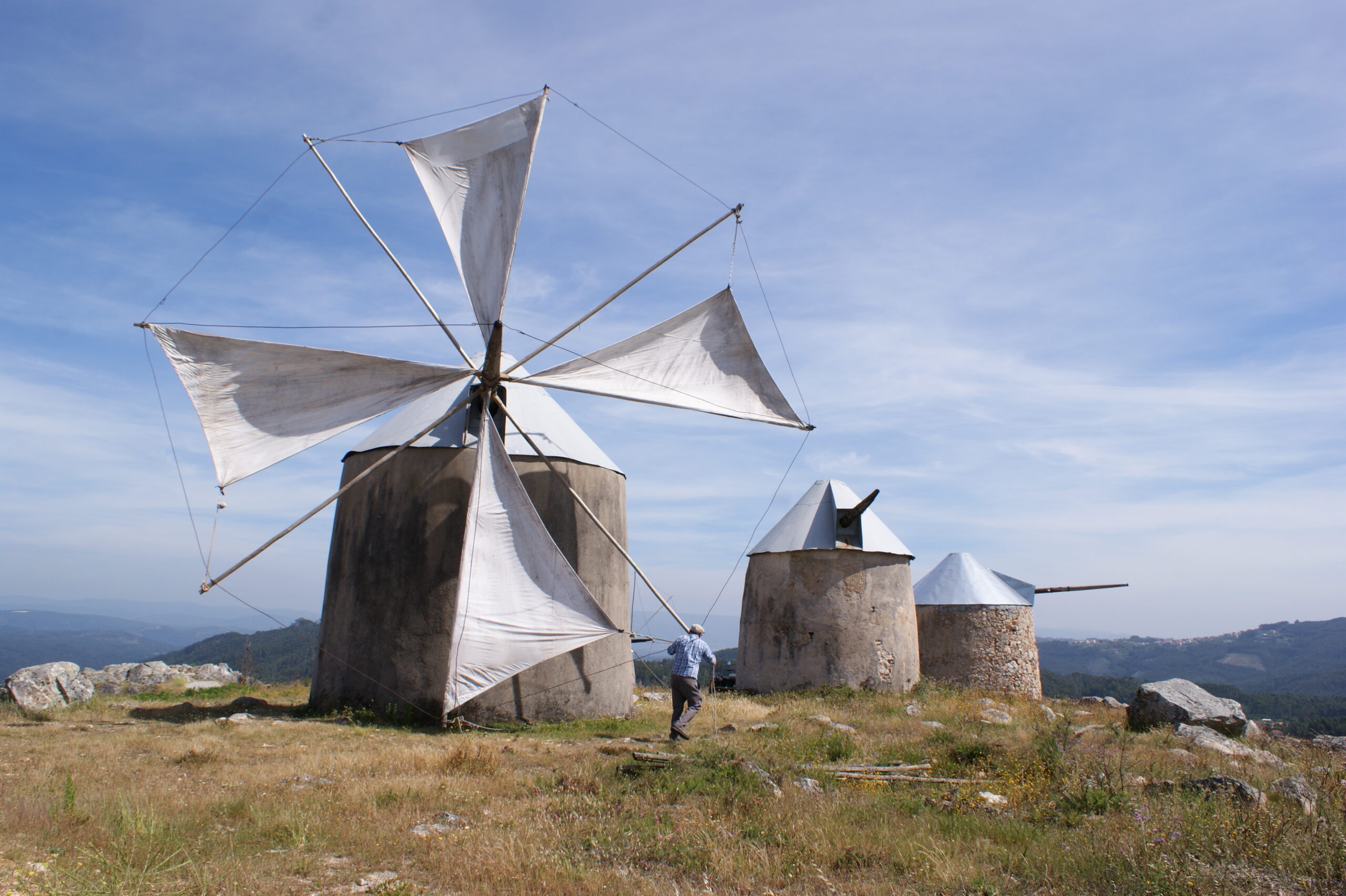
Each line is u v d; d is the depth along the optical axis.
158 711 15.04
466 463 15.62
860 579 23.52
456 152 14.52
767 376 15.82
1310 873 6.56
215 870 5.91
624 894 6.00
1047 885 6.45
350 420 13.89
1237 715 16.16
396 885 5.94
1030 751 11.29
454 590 15.06
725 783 9.11
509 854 6.59
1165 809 8.07
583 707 15.79
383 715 14.64
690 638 13.88
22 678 15.04
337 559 16.03
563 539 16.14
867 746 12.77
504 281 13.98
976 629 26.84
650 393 14.98
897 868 6.88
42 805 7.04
